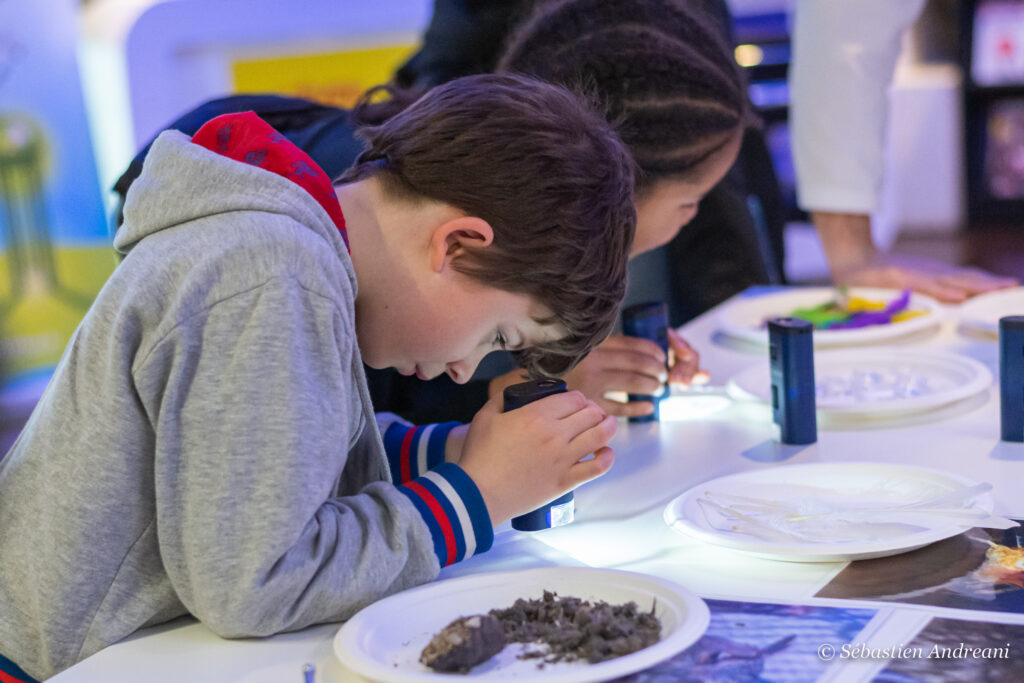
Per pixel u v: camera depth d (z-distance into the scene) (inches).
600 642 28.5
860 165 81.0
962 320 67.0
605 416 39.0
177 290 32.3
